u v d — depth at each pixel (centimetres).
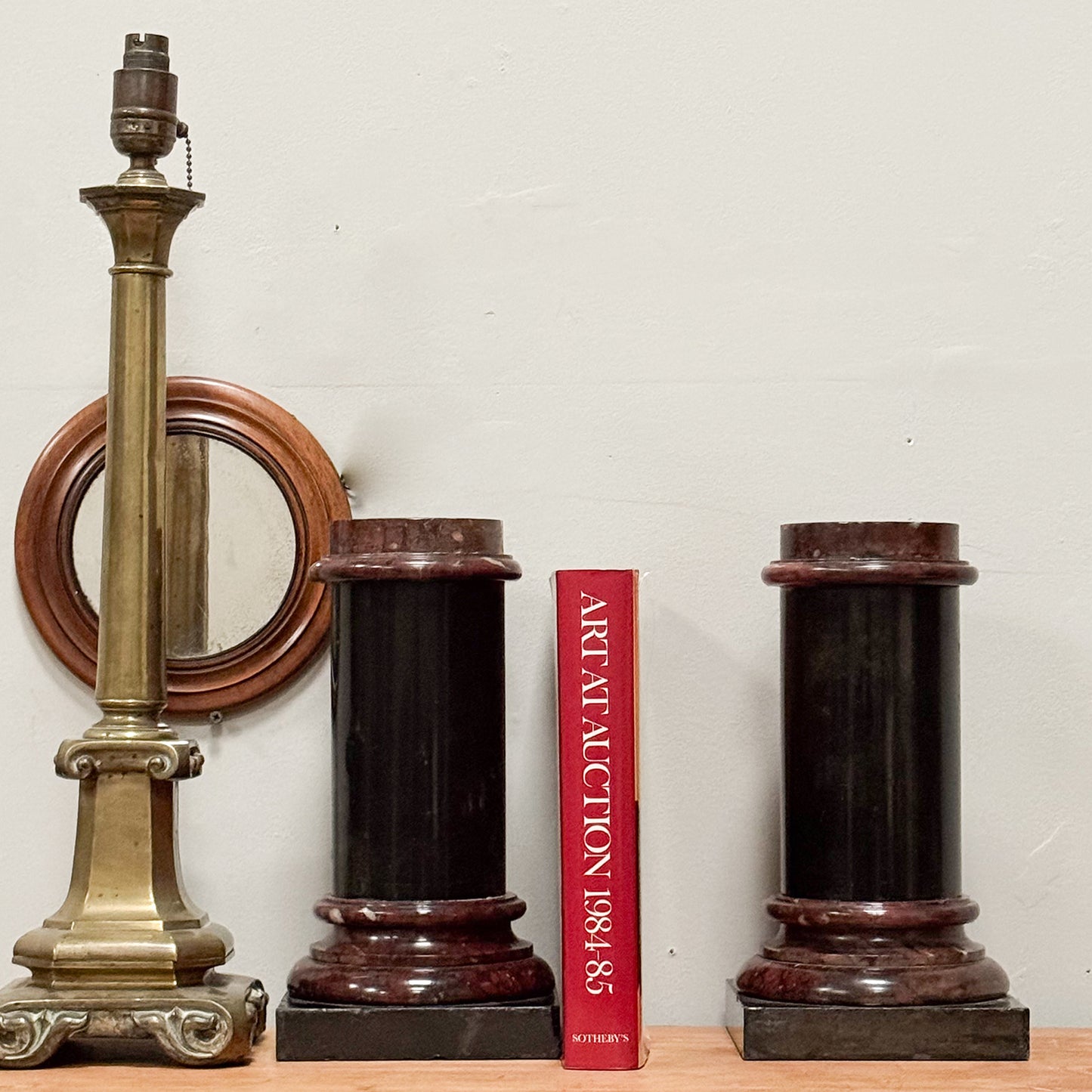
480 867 81
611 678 77
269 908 92
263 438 93
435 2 96
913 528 81
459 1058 78
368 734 81
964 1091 71
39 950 78
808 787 81
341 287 95
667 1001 91
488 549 83
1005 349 94
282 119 96
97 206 82
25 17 97
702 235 95
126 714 81
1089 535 93
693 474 94
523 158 95
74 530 93
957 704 83
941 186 95
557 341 94
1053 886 92
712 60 96
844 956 79
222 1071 76
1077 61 95
